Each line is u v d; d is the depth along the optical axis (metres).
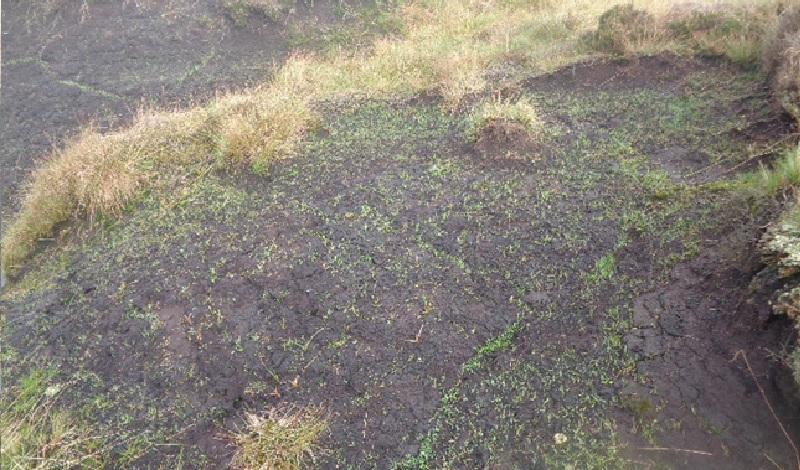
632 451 2.96
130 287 4.28
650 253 3.96
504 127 5.30
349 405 3.31
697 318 3.45
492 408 3.23
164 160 5.62
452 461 3.02
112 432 3.33
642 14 6.81
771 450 2.85
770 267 3.29
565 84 6.41
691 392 3.12
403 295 3.91
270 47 8.43
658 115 5.60
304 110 6.00
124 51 8.36
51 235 5.25
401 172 5.14
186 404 3.43
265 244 4.48
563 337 3.53
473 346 3.55
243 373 3.55
